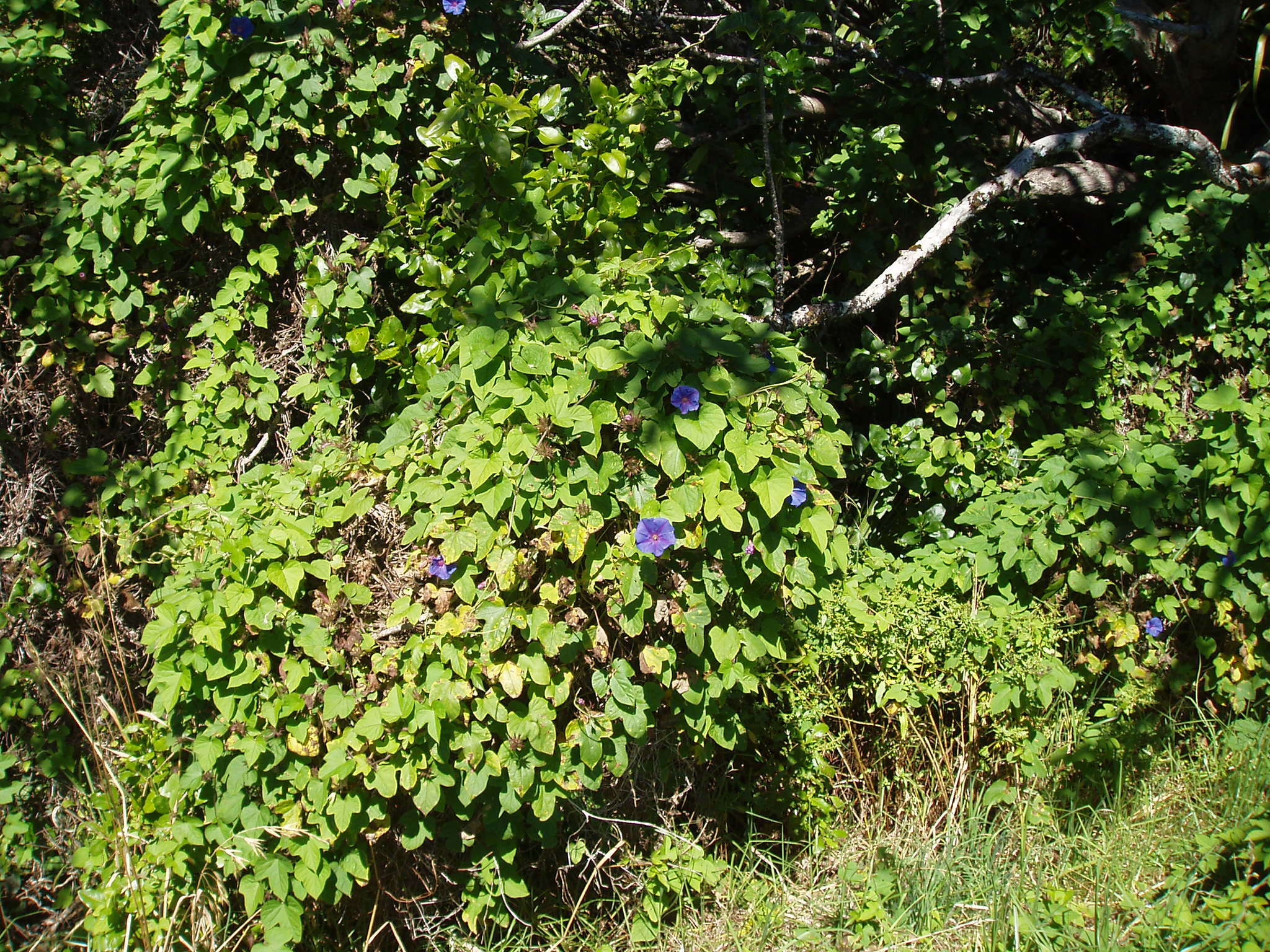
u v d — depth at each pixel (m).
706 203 4.32
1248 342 3.86
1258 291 3.77
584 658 2.49
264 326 3.17
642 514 2.30
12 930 2.83
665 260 3.00
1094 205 4.70
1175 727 3.28
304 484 2.61
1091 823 3.07
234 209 3.08
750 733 3.09
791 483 2.27
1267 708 3.34
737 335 2.61
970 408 4.06
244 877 2.43
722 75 4.02
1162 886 2.79
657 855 2.82
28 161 3.08
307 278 3.14
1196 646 3.36
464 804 2.39
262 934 2.51
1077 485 3.24
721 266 3.87
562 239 3.17
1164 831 3.03
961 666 3.07
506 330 2.43
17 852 2.90
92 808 2.82
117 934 2.41
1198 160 4.07
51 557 3.07
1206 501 3.21
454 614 2.38
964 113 4.14
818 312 3.75
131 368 3.21
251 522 2.50
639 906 2.84
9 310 3.03
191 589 2.46
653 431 2.31
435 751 2.32
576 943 2.76
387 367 3.29
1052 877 2.90
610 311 2.53
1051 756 3.16
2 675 2.94
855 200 4.05
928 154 4.08
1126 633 3.23
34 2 3.08
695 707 2.57
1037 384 3.97
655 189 3.42
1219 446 3.24
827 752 3.17
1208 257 3.83
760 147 4.12
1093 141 3.99
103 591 3.04
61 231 3.03
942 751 3.14
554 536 2.32
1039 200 4.60
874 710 3.25
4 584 2.99
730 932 2.77
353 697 2.33
